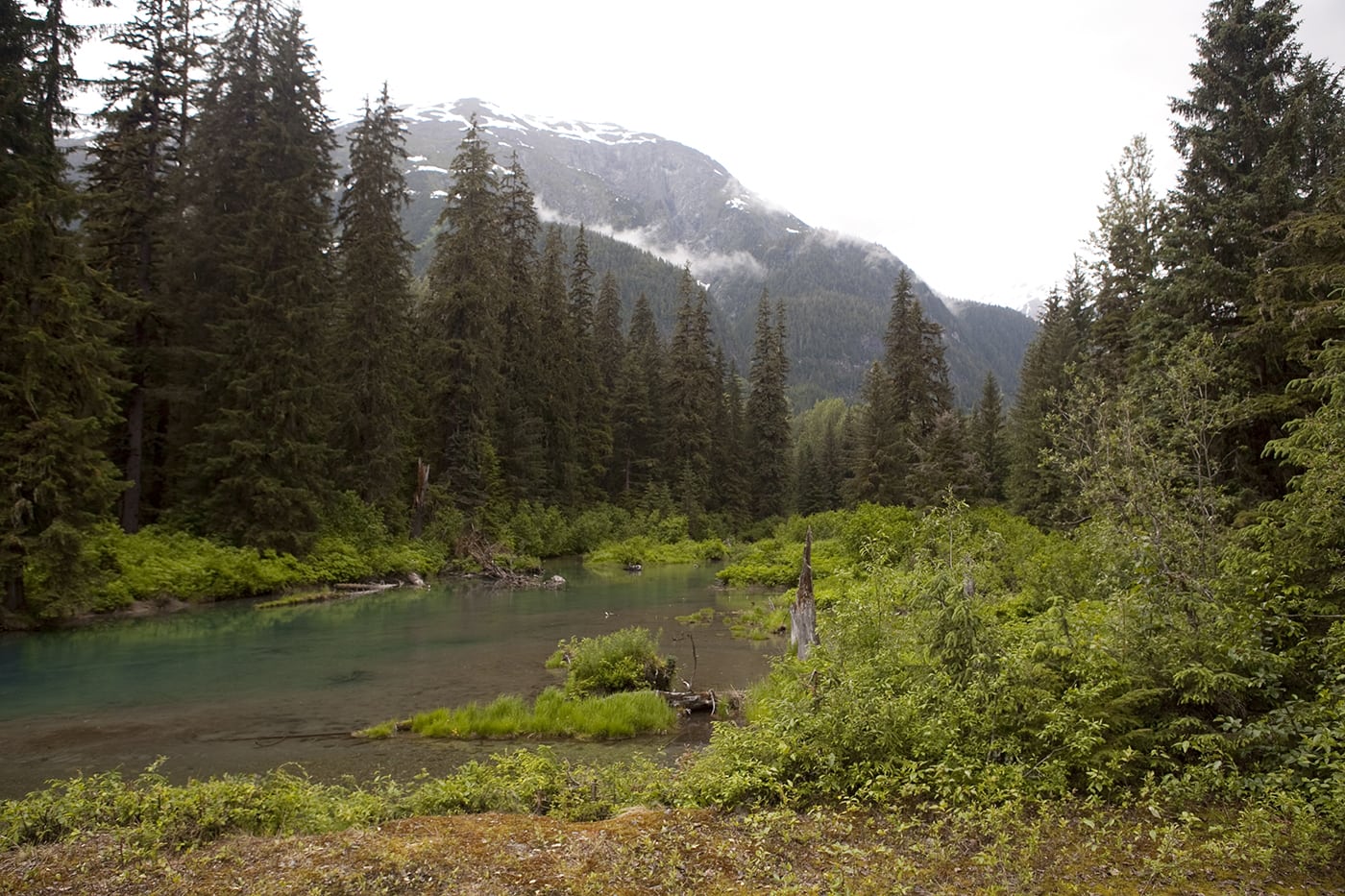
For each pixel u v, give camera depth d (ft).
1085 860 17.06
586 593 92.53
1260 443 46.26
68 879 16.76
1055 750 21.11
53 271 59.93
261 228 87.35
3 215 57.72
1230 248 51.01
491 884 16.22
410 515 117.08
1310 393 38.96
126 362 82.12
